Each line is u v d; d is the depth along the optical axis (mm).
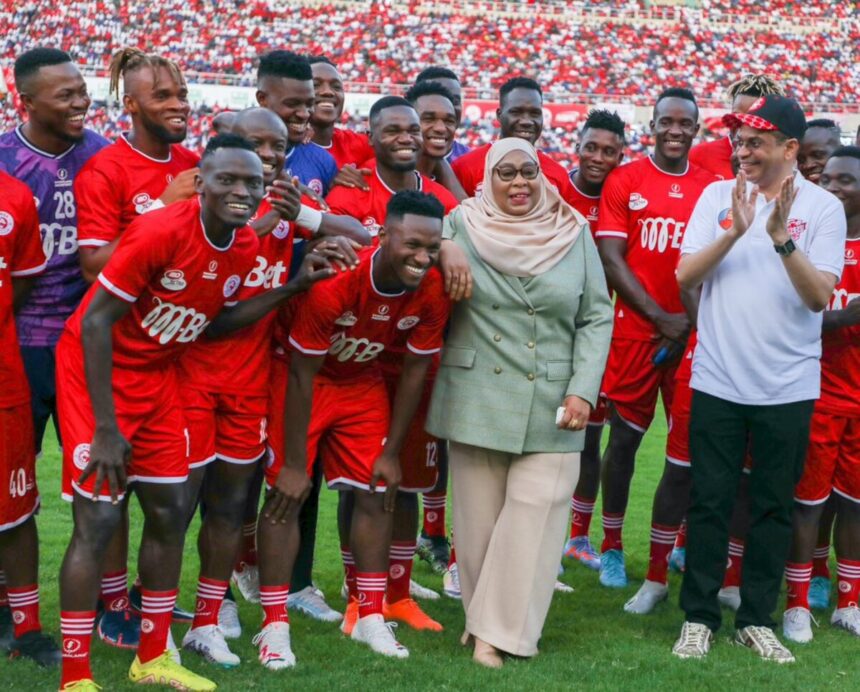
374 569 4973
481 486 5051
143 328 4227
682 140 6383
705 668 4730
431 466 5422
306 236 4824
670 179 6457
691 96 6469
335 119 6289
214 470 4766
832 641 5289
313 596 5578
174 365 4523
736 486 5062
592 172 6719
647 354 6395
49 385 5145
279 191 4570
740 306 4934
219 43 30906
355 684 4402
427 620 5395
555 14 32875
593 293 5031
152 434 4316
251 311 4559
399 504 5406
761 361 4898
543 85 30766
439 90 6035
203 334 4656
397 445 4930
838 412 5363
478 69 30984
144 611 4379
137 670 4371
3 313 4492
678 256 6402
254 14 31547
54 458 9688
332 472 5027
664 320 6090
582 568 6797
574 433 4996
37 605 4711
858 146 5609
